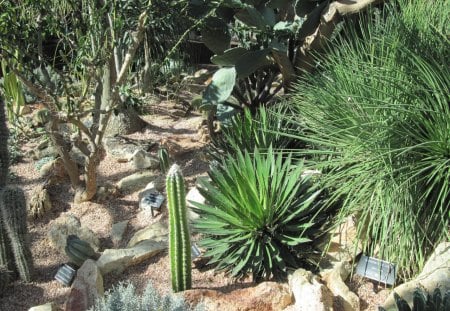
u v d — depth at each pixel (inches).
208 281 119.1
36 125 190.9
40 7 133.6
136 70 194.4
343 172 114.8
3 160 129.7
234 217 118.9
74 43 148.3
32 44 141.1
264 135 144.2
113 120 188.4
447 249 102.1
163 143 177.8
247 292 109.9
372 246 109.9
